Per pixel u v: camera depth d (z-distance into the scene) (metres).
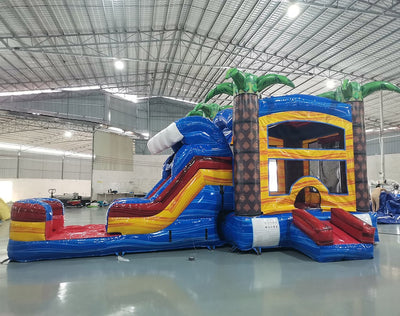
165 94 17.72
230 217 4.41
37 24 8.75
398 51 9.94
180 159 4.56
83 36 9.86
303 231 3.98
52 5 7.90
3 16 8.16
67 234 4.08
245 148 4.21
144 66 13.12
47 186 21.02
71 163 24.62
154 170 18.86
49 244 3.83
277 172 5.75
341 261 3.76
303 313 2.26
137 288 2.81
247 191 4.16
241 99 4.31
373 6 7.93
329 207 4.59
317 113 4.65
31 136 19.55
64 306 2.41
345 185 4.77
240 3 8.27
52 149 23.19
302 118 4.57
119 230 4.11
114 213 4.14
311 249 3.81
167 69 13.78
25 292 2.73
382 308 2.34
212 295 2.63
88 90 15.34
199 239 4.40
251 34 9.79
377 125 18.25
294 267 3.49
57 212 4.45
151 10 8.84
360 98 4.89
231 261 3.76
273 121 4.43
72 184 22.77
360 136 4.81
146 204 4.26
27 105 13.54
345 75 11.92
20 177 20.94
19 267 3.55
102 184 16.36
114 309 2.34
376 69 11.34
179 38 10.31
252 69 11.66
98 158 16.23
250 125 4.24
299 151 4.51
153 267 3.51
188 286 2.85
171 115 19.00
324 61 10.98
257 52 10.92
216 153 4.66
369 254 3.85
